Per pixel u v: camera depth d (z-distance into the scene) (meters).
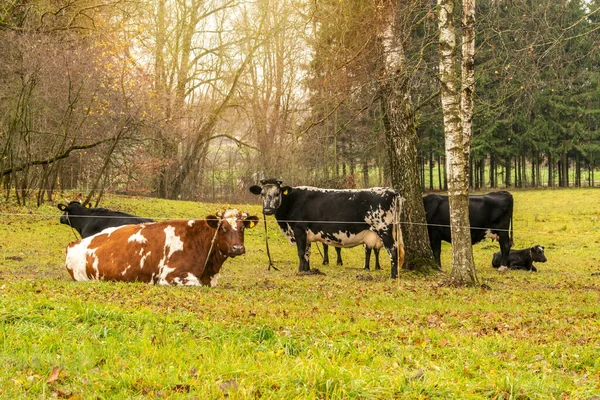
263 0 57.94
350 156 58.00
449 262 24.42
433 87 20.73
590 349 8.78
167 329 8.54
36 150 33.53
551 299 14.98
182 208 36.47
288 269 20.89
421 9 17.50
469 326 10.48
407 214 20.22
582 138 72.75
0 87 31.69
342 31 19.28
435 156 75.31
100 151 35.94
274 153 54.06
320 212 19.44
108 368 6.86
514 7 15.43
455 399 6.42
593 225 36.03
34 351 7.18
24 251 21.34
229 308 10.45
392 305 12.67
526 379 7.23
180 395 6.10
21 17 34.06
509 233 22.25
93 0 36.66
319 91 32.22
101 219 17.56
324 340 8.46
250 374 6.64
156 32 52.31
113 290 11.91
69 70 31.06
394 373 7.04
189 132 52.00
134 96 34.31
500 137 69.38
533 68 15.01
